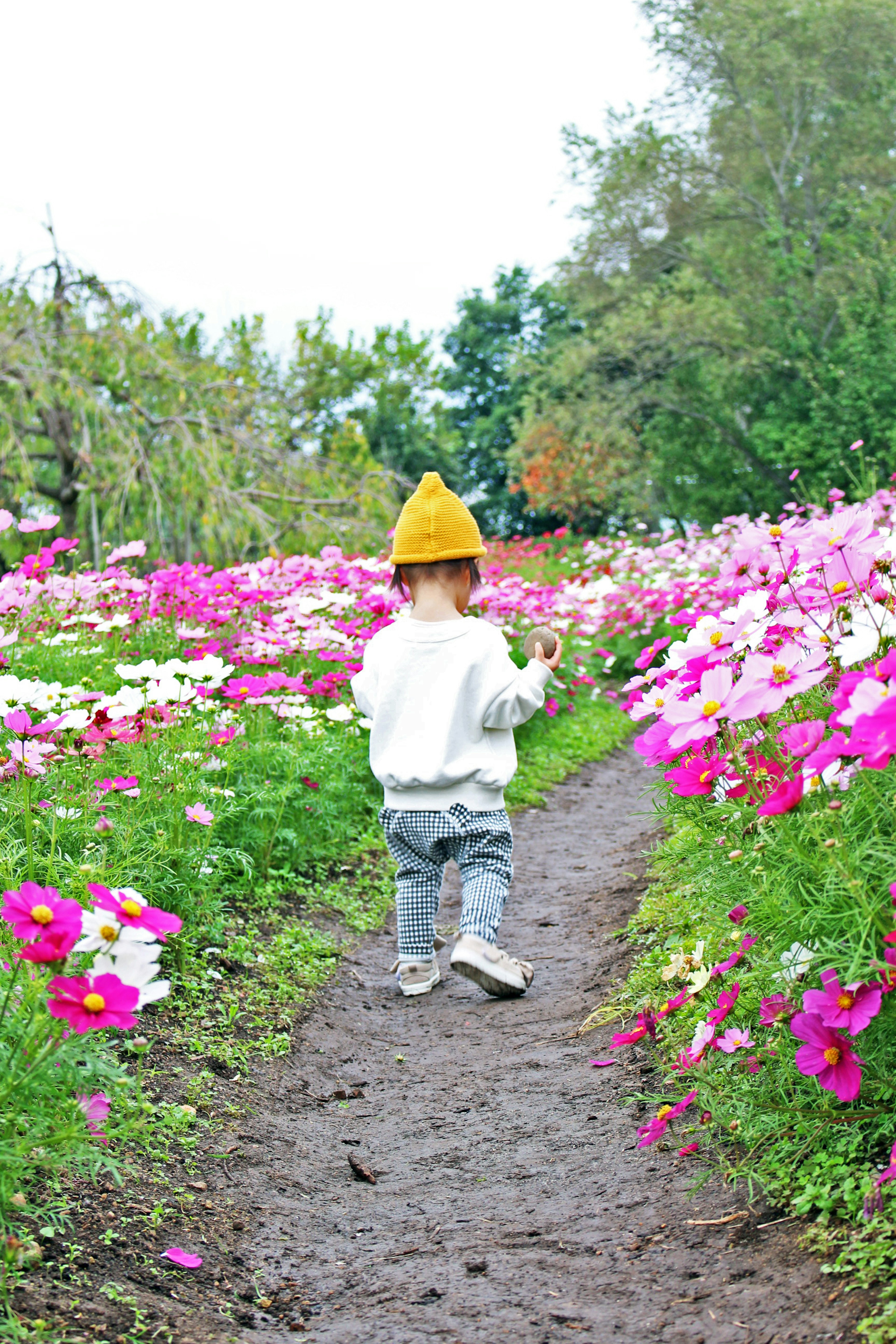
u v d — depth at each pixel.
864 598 2.06
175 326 12.97
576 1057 2.74
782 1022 1.83
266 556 11.07
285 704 4.50
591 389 20.69
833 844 1.61
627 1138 2.22
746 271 19.42
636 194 20.97
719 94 19.92
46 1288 1.58
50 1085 1.74
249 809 4.07
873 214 17.69
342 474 12.41
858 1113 1.72
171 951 3.08
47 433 11.73
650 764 2.09
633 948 3.38
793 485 17.17
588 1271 1.74
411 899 3.48
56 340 11.14
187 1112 2.26
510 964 3.29
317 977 3.42
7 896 1.62
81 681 4.69
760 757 1.92
